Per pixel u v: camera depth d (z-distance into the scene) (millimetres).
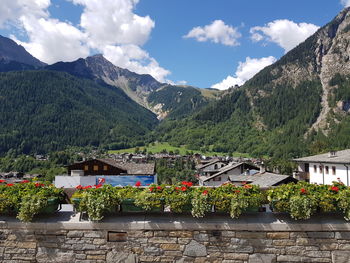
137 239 6723
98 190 6863
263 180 25094
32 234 6801
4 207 6699
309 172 39062
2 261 6766
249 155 161000
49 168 117188
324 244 6656
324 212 6926
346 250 6617
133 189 7156
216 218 6824
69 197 7984
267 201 6973
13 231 6828
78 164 33812
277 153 141125
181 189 6906
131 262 6656
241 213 6930
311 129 166375
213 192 6855
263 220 6781
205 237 6691
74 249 6734
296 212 6527
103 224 6742
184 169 108062
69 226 6770
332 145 121188
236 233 6691
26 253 6758
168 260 6652
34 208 6562
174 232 6723
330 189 6930
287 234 6684
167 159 134375
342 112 173500
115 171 33469
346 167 30469
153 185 7082
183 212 6949
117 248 6711
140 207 6898
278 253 6641
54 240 6770
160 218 6848
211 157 141375
